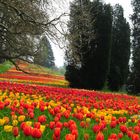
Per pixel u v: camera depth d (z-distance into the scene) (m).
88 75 39.81
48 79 46.53
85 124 8.15
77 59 27.92
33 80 41.59
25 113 9.20
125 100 19.58
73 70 39.62
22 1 27.78
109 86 44.84
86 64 39.62
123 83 47.19
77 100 13.84
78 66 39.59
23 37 30.22
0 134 6.81
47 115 9.67
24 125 6.84
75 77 39.62
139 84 46.56
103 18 40.94
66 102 13.04
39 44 30.83
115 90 45.12
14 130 6.43
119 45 48.06
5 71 53.62
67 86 40.19
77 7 28.69
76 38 27.62
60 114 8.52
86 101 14.52
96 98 18.00
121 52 47.72
